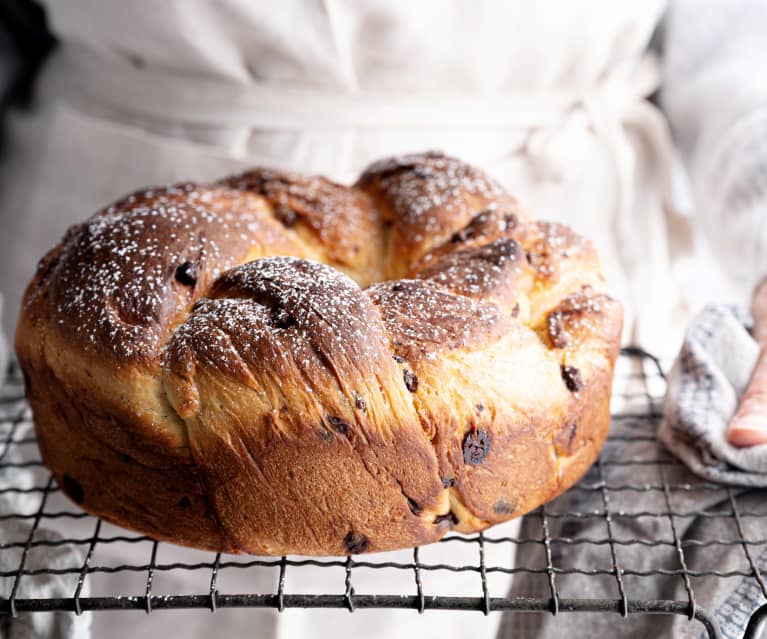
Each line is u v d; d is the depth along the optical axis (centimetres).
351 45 71
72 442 51
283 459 47
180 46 71
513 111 76
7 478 59
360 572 61
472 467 48
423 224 54
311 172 75
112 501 50
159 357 48
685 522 54
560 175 76
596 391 52
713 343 59
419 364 47
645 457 58
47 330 50
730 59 81
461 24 71
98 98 77
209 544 49
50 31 84
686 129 84
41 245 81
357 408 46
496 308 50
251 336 47
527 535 59
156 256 50
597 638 53
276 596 46
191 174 76
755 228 75
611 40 75
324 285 48
